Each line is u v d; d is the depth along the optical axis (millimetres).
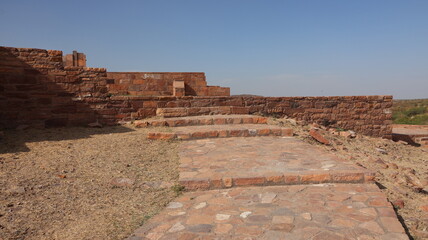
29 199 4570
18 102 9461
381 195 4754
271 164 6199
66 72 10078
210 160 6645
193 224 3887
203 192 5117
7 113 9320
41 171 5723
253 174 5457
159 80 15828
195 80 16359
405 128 20203
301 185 5301
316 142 9703
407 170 8031
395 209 4703
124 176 5773
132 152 7340
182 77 16172
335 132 12391
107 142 8109
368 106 14055
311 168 5840
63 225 3949
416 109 32688
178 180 5465
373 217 3945
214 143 8375
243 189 5156
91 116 10430
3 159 6219
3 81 9258
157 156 7145
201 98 12180
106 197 4879
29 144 7559
